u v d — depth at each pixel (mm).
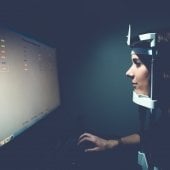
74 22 2117
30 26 1773
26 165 1082
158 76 1122
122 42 2115
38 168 1062
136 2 2104
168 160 1195
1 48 981
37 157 1169
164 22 2094
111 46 2121
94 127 2145
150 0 2098
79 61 2135
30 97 1311
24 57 1241
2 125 979
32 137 1398
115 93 2135
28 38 1306
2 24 993
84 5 2113
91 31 2123
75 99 2146
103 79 2137
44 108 1564
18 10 1635
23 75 1220
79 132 1623
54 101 1826
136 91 1269
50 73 1737
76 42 2127
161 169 1199
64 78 2135
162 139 1216
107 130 2146
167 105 1139
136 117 2125
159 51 1114
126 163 1337
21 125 1185
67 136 1519
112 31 2117
